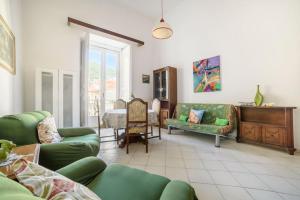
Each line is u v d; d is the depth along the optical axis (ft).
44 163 4.80
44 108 11.35
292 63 9.33
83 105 13.91
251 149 9.49
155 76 18.15
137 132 9.18
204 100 14.06
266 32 10.34
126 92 17.66
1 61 6.69
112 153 8.91
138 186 2.98
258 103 10.14
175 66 16.79
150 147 10.02
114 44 17.21
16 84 9.59
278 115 9.48
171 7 16.96
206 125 10.79
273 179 6.03
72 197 1.78
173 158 8.16
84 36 14.16
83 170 3.29
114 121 9.33
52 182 1.88
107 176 3.38
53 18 12.67
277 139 8.95
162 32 10.86
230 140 11.49
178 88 16.43
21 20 10.96
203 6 14.06
